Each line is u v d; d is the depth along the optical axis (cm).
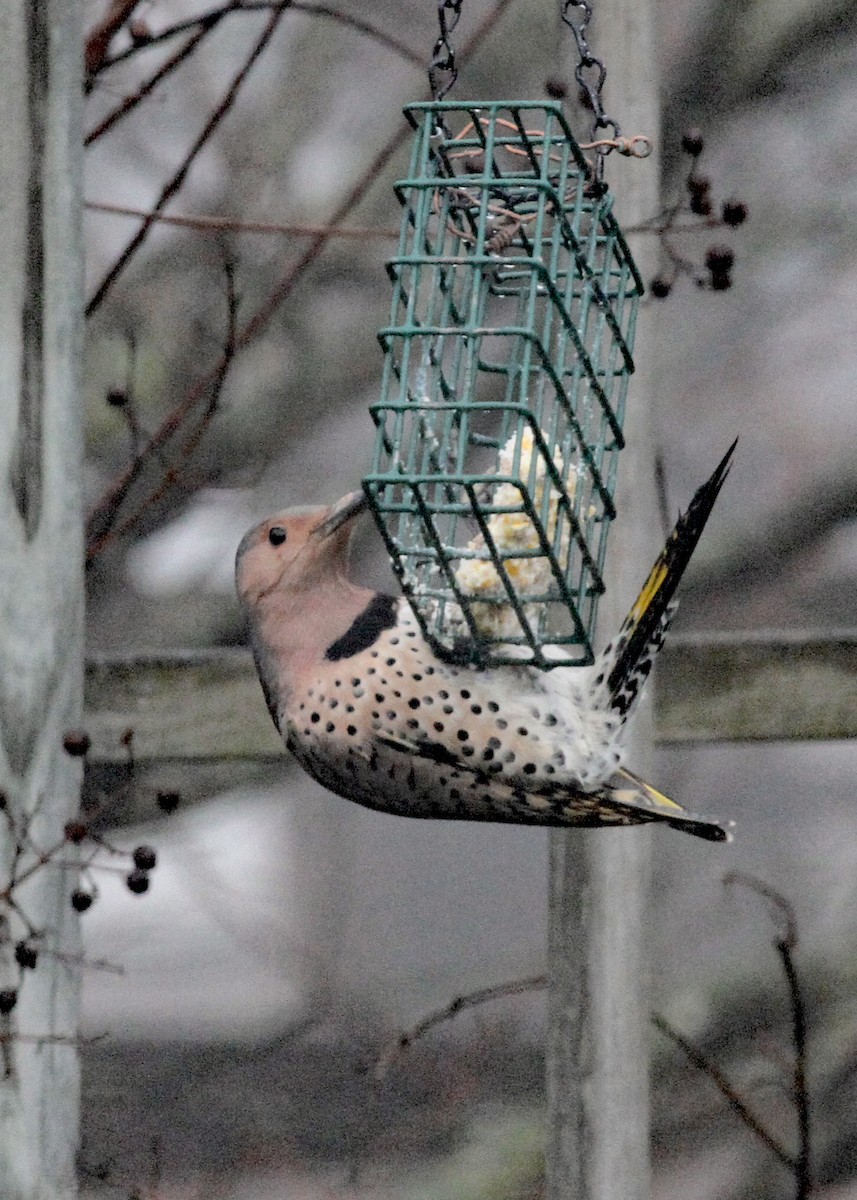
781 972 1370
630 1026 797
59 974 720
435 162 713
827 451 1587
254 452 1329
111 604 1306
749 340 1639
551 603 736
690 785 1623
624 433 810
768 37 1483
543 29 1405
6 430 718
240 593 761
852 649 786
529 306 650
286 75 1402
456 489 711
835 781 1722
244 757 788
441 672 719
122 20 908
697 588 1550
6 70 721
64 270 732
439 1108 1306
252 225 919
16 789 711
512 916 1680
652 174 823
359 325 1348
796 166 1560
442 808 736
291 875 1638
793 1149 1293
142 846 719
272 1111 1314
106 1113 1319
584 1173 796
